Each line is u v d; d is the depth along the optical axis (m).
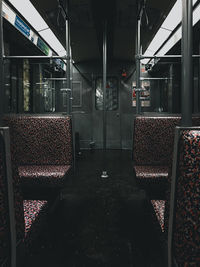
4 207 0.92
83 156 6.29
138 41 3.00
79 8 4.03
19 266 1.07
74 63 7.66
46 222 2.27
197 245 0.88
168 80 6.34
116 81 7.70
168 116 2.70
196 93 4.63
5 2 3.45
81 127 7.75
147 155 2.58
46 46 5.33
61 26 4.74
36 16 4.16
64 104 7.64
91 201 2.86
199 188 0.86
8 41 4.10
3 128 0.93
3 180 0.92
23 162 2.56
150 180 2.17
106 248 1.81
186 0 0.94
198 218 0.87
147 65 4.94
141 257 1.70
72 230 2.11
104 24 4.11
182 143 0.89
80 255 1.72
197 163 0.86
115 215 2.44
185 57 0.95
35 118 2.57
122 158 5.95
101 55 7.12
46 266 1.60
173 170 0.96
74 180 3.85
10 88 4.29
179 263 0.91
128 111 7.67
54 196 2.53
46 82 6.06
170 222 0.98
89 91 7.71
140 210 2.57
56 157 2.56
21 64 4.81
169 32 5.07
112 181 3.79
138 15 2.97
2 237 0.91
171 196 0.97
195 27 3.86
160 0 3.79
